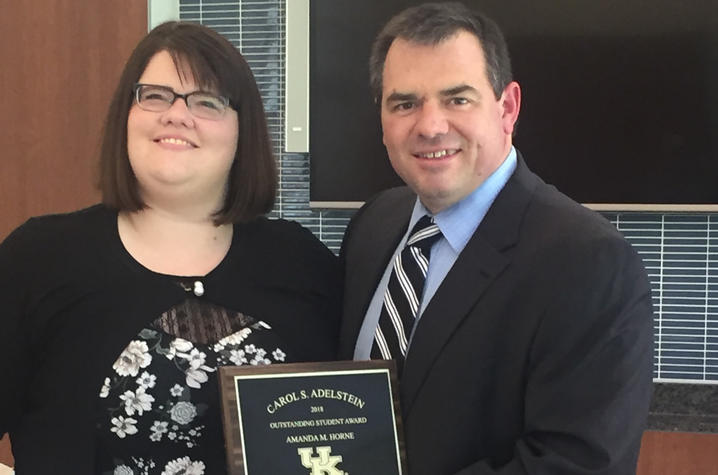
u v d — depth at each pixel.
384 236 1.57
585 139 2.54
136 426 1.35
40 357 1.39
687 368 2.69
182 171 1.39
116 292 1.38
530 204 1.37
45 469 1.33
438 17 1.35
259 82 2.77
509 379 1.27
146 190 1.44
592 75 2.53
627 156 2.53
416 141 1.35
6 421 1.42
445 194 1.37
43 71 2.69
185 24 1.45
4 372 1.39
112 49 2.66
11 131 2.72
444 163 1.35
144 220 1.46
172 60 1.40
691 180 2.51
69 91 2.69
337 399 1.29
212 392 1.38
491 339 1.28
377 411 1.30
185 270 1.45
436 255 1.42
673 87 2.50
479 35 1.35
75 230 1.43
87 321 1.37
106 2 2.65
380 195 1.75
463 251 1.34
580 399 1.22
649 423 2.64
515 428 1.28
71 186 2.71
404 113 1.37
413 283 1.41
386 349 1.40
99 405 1.34
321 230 2.79
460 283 1.32
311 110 2.66
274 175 1.53
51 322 1.38
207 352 1.39
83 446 1.33
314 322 1.52
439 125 1.32
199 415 1.37
